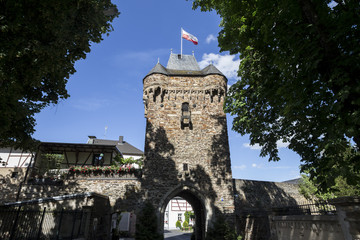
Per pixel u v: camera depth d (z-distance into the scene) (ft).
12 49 19.17
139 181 55.31
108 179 54.75
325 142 17.38
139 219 50.93
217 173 57.36
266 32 19.75
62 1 20.71
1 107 21.39
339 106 15.35
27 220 35.99
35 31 20.74
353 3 16.44
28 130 33.04
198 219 62.28
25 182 51.98
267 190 67.31
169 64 75.36
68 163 66.90
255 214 51.83
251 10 23.89
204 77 66.85
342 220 15.75
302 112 20.03
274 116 30.17
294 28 18.12
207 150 59.31
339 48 17.07
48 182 52.54
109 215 51.93
